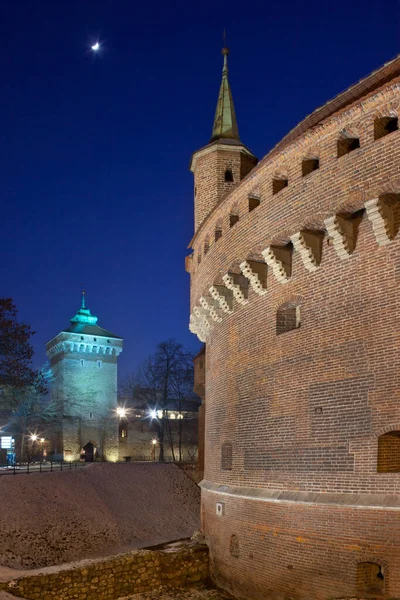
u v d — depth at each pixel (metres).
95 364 92.75
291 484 18.67
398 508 15.04
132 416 91.62
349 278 17.34
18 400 69.44
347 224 17.27
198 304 27.30
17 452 76.75
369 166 16.20
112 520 40.28
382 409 15.87
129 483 50.41
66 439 86.56
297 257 19.55
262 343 21.08
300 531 18.02
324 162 17.75
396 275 15.97
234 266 22.23
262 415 20.62
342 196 16.92
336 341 17.52
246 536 21.05
